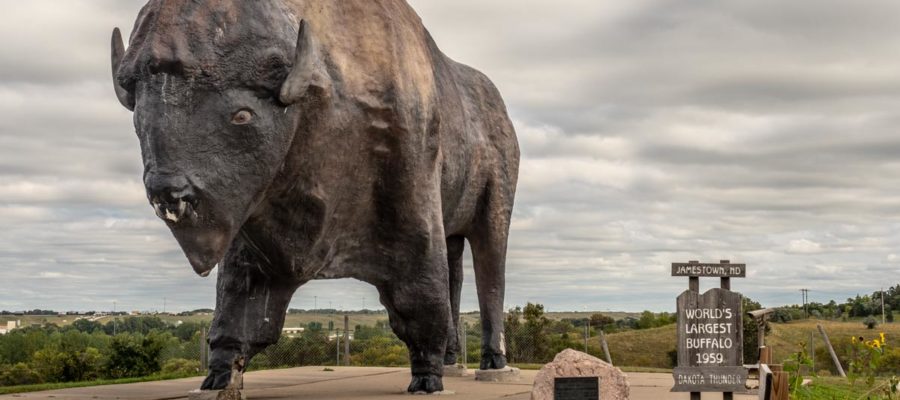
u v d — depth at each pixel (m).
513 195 11.53
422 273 8.62
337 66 7.62
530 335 20.39
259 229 7.68
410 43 8.45
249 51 6.69
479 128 10.96
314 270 8.17
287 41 6.91
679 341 7.94
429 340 8.92
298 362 16.73
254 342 8.43
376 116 7.87
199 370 13.41
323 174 7.61
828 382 11.97
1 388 9.91
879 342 9.71
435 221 8.59
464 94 10.95
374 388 10.02
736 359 7.93
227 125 6.60
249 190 6.78
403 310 8.69
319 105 7.25
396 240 8.49
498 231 11.25
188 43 6.49
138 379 11.37
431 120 8.45
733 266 8.02
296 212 7.67
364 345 19.05
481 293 11.48
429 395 8.91
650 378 11.66
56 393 9.39
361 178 8.02
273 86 6.79
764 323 11.81
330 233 8.06
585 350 19.31
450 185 9.80
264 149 6.77
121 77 6.59
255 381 11.10
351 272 8.54
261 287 8.45
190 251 6.63
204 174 6.52
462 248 12.19
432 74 8.66
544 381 6.76
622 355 31.61
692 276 7.99
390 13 8.39
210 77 6.54
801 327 35.75
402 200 8.28
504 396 9.00
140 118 6.48
